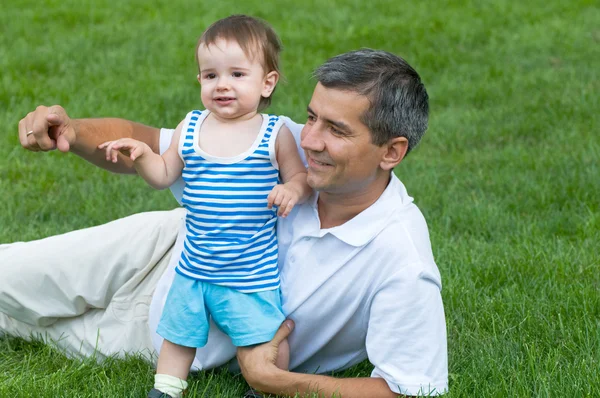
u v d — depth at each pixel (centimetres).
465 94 1130
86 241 492
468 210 753
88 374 484
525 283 609
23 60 1212
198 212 430
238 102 433
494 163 895
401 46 1355
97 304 496
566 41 1366
